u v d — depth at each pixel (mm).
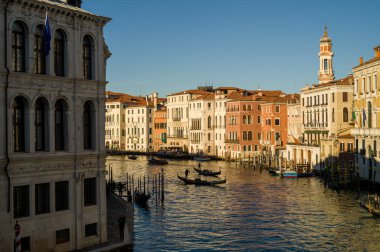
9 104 24547
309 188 63156
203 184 68375
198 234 38812
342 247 34625
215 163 107625
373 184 56781
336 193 58125
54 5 26297
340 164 66688
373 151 56969
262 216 45594
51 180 26547
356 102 63219
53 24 26578
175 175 83250
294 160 87625
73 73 27547
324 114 79688
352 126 73562
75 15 27469
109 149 149750
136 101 155125
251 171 87688
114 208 41562
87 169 28438
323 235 37906
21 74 24891
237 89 130250
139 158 126375
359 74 62156
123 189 63812
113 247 28594
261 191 61500
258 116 110125
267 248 34781
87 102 28734
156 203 52719
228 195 58719
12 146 24750
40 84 25844
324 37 93188
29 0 25172
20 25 25359
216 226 41625
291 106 98375
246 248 34812
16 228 23812
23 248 25422
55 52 26984
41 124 26438
